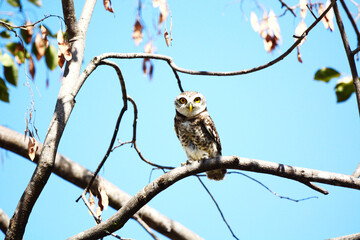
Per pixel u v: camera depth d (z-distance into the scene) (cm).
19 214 724
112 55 877
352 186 863
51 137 748
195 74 916
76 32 866
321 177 861
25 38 950
